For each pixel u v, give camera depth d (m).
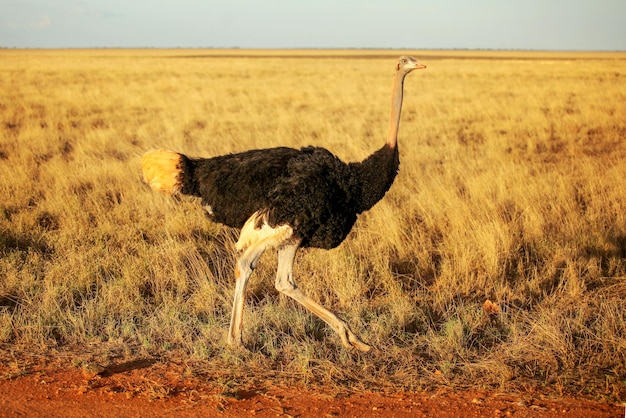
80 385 5.23
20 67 51.06
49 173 11.96
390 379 5.48
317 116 20.92
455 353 5.92
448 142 16.11
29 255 8.00
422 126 18.91
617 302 6.95
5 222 9.09
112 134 16.75
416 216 9.86
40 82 34.06
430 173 12.16
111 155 14.41
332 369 5.55
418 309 6.81
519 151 15.17
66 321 6.35
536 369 5.63
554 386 5.33
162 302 6.96
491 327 6.45
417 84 35.66
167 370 5.55
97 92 27.86
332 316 5.84
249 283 7.38
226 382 5.33
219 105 23.98
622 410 4.89
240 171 6.02
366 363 5.71
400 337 6.20
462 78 41.75
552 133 17.89
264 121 19.66
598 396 5.08
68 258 7.84
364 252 8.25
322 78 42.09
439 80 39.44
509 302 7.13
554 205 9.80
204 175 6.15
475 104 24.06
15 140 15.91
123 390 5.17
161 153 6.18
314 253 8.05
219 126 18.78
